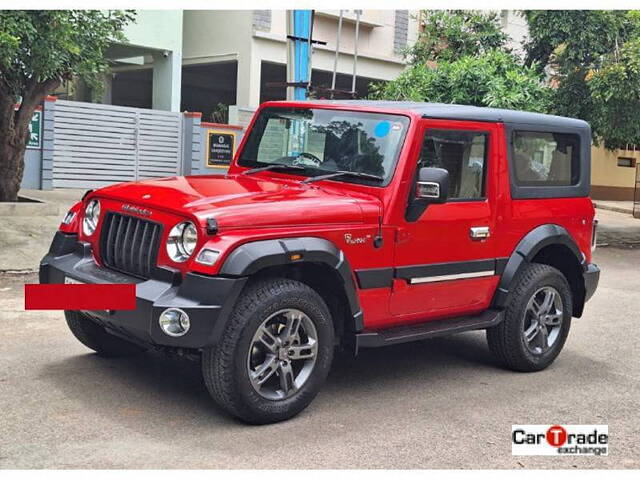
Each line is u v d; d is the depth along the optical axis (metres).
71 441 4.17
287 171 5.55
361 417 4.84
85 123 17.56
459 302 5.60
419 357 6.41
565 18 14.81
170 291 4.36
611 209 22.36
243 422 4.59
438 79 13.98
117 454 4.04
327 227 4.71
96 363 5.57
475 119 5.55
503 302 5.81
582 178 6.46
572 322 8.09
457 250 5.46
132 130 18.45
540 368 6.14
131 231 4.76
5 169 12.21
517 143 5.88
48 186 16.84
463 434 4.65
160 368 5.54
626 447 4.59
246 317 4.34
